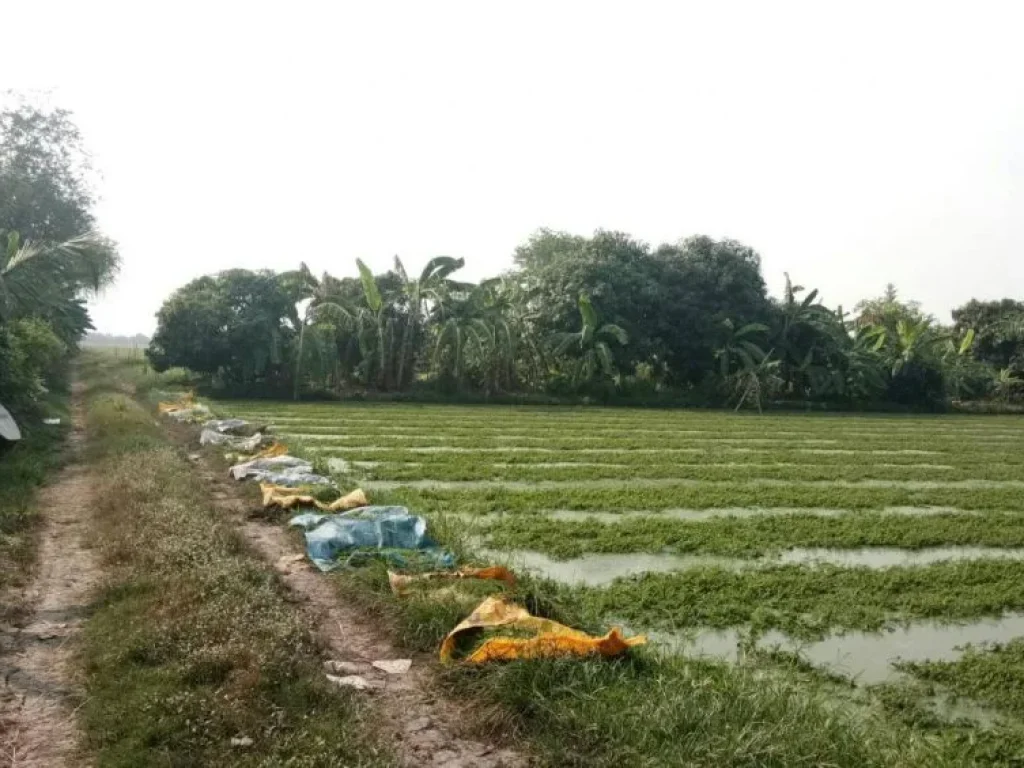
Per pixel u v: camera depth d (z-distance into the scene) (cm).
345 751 448
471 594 723
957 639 770
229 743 451
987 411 4503
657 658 627
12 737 473
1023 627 809
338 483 1336
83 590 739
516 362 4019
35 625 650
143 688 510
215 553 775
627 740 484
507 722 511
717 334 4159
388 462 1734
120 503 991
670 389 4256
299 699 500
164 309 3331
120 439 1527
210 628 584
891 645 749
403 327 3759
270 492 1147
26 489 1120
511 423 2697
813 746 481
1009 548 1152
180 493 1059
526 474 1628
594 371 3925
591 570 969
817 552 1091
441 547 919
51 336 2106
